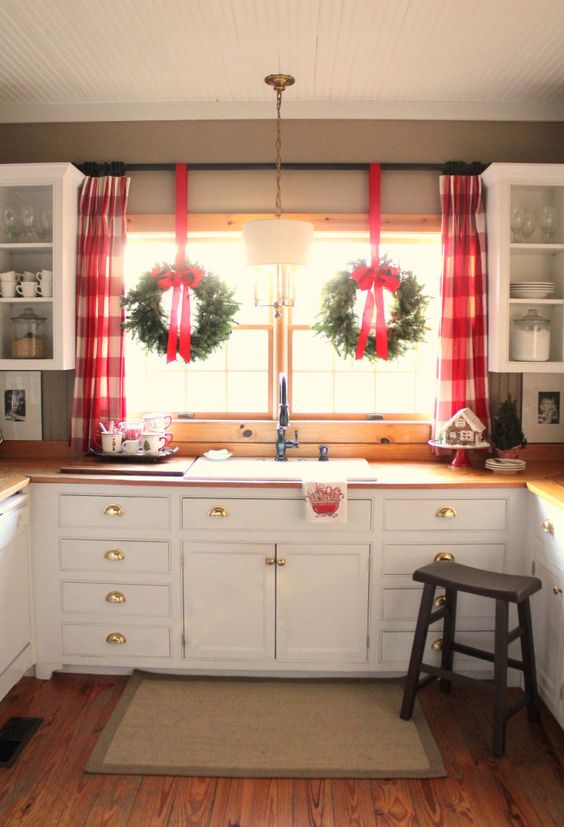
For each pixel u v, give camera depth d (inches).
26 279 132.7
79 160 139.3
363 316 130.6
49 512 121.7
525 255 134.2
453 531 120.2
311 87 130.0
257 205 139.2
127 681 123.3
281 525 119.8
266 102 136.9
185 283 131.5
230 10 100.9
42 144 139.3
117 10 101.0
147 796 93.0
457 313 135.8
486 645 122.0
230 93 133.0
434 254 143.4
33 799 92.2
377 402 145.9
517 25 105.7
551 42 111.6
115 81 127.2
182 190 137.8
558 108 137.2
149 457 133.0
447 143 137.9
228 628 122.1
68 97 135.0
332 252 143.5
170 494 120.1
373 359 135.2
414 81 127.0
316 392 145.5
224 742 104.7
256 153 138.2
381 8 100.3
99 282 136.1
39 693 119.3
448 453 139.1
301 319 144.3
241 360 145.4
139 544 121.4
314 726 109.0
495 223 130.3
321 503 116.3
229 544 120.5
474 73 123.6
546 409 141.3
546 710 115.0
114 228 136.7
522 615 107.7
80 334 137.3
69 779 96.3
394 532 120.0
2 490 109.6
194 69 121.8
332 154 137.9
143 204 139.6
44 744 104.3
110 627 123.2
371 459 141.9
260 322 144.5
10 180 129.6
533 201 132.2
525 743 105.5
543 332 131.3
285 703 115.6
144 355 144.6
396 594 121.0
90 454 138.6
